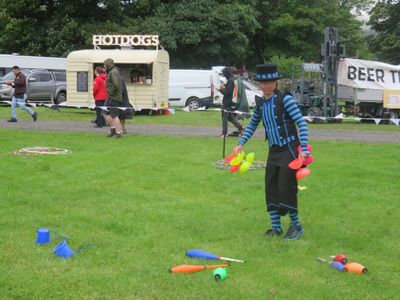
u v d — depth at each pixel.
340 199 7.68
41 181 8.52
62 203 7.22
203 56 40.56
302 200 7.62
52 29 36.69
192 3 38.34
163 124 18.17
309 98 22.58
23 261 5.05
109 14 38.66
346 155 11.70
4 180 8.52
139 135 14.45
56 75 26.91
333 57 21.67
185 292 4.43
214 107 28.44
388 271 4.98
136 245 5.58
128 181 8.70
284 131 5.83
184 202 7.43
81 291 4.42
